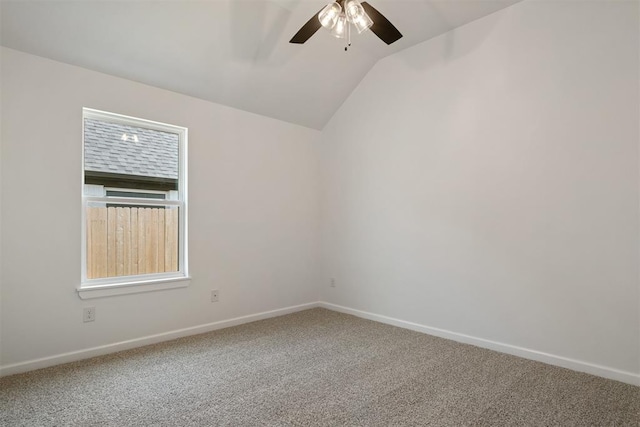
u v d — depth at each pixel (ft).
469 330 10.35
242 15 9.48
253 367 8.56
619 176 7.96
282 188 13.58
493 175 9.90
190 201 11.09
